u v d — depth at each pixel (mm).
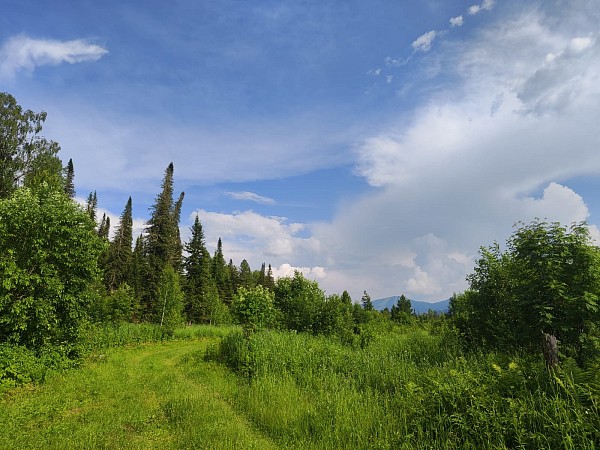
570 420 5363
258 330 18281
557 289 8477
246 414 9031
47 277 13297
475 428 6109
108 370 14375
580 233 8742
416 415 7328
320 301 24656
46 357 12781
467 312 13836
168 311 33312
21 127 35219
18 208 13203
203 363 16641
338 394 9398
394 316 50688
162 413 8742
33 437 6727
